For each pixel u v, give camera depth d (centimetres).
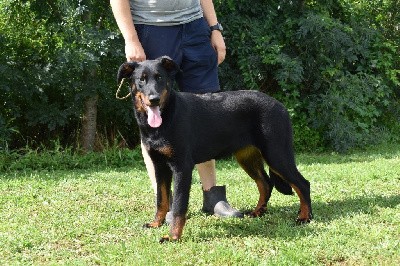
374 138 776
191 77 424
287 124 409
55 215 429
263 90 774
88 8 664
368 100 797
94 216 426
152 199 471
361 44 784
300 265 337
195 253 354
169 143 377
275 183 423
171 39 415
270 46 738
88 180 550
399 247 354
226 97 404
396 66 849
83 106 689
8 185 529
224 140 401
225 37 750
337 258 345
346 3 810
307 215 405
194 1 421
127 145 725
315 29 741
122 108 702
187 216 421
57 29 657
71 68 663
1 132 654
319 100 746
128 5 405
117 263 345
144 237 378
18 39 688
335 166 599
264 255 351
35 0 664
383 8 840
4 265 348
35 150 671
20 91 669
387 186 491
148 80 371
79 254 363
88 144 694
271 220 409
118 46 665
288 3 769
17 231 395
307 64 759
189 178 381
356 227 384
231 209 421
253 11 763
